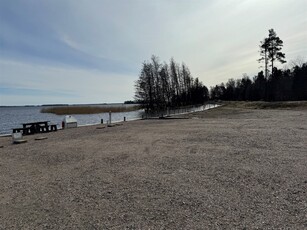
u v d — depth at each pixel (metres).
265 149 8.44
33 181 6.11
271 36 50.75
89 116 48.16
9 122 37.44
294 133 11.70
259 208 3.98
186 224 3.57
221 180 5.46
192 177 5.77
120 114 53.56
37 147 11.40
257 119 20.91
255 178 5.49
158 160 7.57
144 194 4.84
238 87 96.12
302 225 3.37
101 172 6.57
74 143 11.95
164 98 55.25
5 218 4.07
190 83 71.25
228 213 3.85
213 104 74.50
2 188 5.67
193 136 12.18
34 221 3.91
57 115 58.59
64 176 6.38
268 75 55.09
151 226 3.56
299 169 6.01
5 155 9.87
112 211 4.14
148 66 51.56
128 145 10.54
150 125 20.22
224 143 9.88
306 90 57.66
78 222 3.80
